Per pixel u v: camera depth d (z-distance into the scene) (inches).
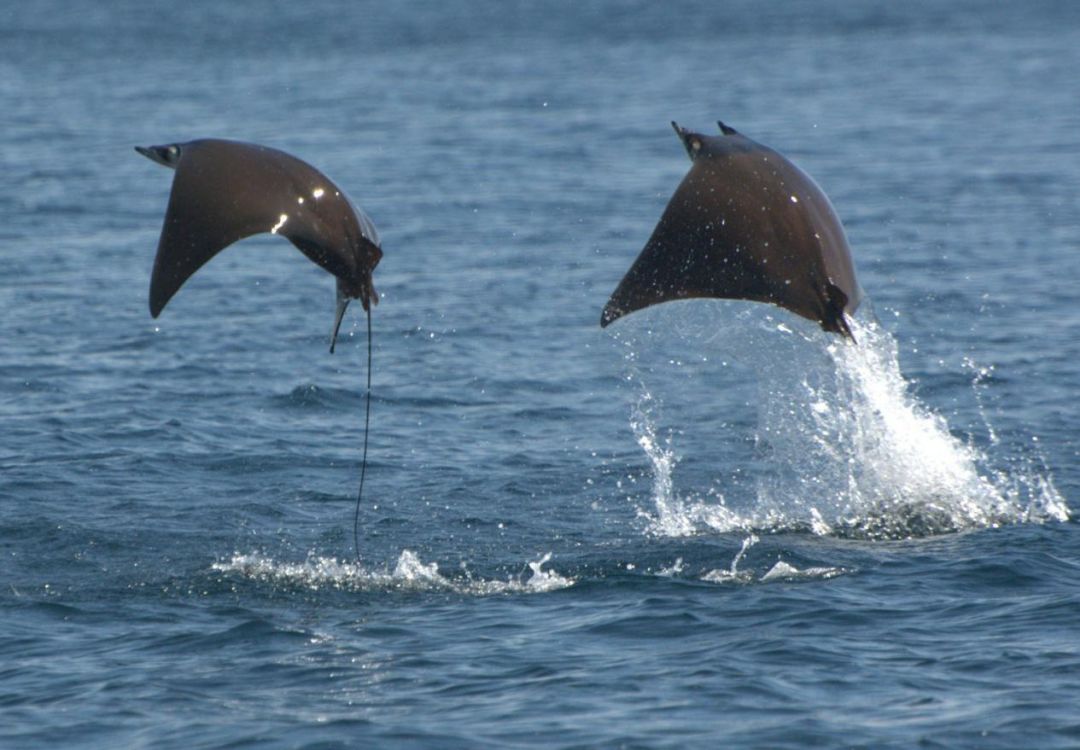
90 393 2287.2
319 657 1195.3
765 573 1418.6
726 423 2112.5
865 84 7849.4
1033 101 6865.2
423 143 5620.1
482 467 1900.8
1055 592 1326.3
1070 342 2578.7
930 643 1197.7
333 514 1684.3
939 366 2438.5
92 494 1754.4
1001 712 1047.0
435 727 1036.5
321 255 1273.4
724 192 1310.3
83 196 4362.7
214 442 2012.8
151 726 1048.8
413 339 2691.9
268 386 2353.6
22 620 1311.5
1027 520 1608.0
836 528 1593.3
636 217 4037.9
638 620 1273.4
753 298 1280.8
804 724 1032.2
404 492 1779.0
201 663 1186.6
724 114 6510.8
